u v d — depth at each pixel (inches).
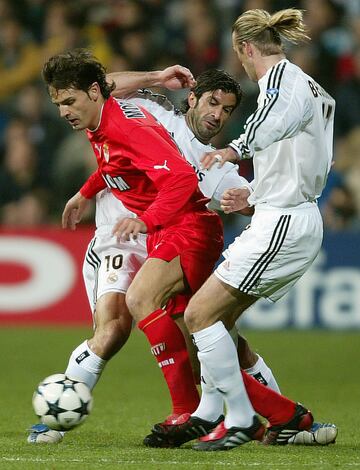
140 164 746.2
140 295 762.8
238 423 730.8
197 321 731.4
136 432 852.0
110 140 759.7
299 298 1811.0
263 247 727.1
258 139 689.6
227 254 739.4
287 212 730.8
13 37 2244.1
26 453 708.7
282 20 742.5
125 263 820.0
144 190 788.0
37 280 1840.6
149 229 726.5
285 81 707.4
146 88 891.4
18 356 1519.4
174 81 877.8
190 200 797.2
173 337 761.6
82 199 888.9
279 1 2165.4
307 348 1620.3
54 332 1788.9
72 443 772.0
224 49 2148.1
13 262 1841.8
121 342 792.3
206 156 690.8
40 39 2246.6
